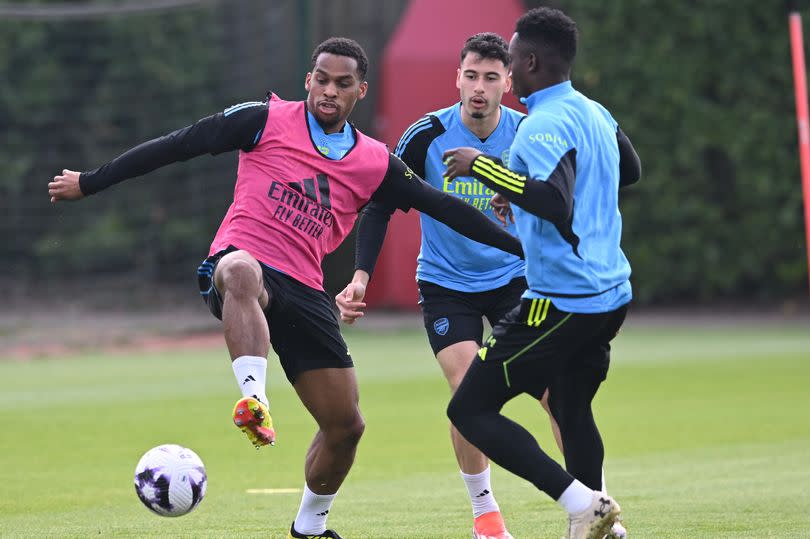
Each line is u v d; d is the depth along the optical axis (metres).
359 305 20.19
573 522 16.77
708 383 48.41
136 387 49.28
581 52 81.56
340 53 19.34
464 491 26.47
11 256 87.38
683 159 80.69
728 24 80.25
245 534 21.12
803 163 50.22
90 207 87.50
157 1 84.44
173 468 18.02
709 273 82.06
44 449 33.28
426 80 80.62
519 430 17.25
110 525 22.14
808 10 79.81
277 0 81.00
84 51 86.75
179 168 86.31
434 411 41.47
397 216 80.94
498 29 81.44
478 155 16.89
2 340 69.00
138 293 86.06
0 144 86.31
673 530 20.89
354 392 19.81
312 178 19.36
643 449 32.88
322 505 20.30
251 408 16.77
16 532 21.38
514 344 17.28
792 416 39.22
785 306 84.25
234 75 86.25
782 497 24.48
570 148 16.91
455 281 22.92
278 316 19.25
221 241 19.41
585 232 17.11
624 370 53.28
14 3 84.44
